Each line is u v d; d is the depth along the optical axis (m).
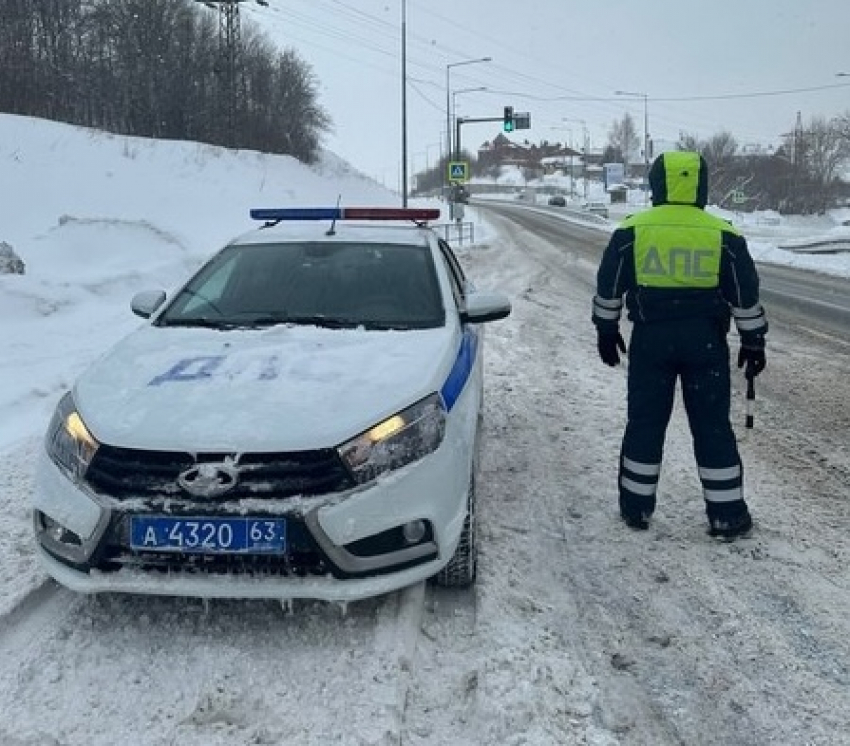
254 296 4.51
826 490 5.19
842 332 11.70
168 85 44.72
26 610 3.55
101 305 11.23
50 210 23.94
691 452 5.87
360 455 3.13
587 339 10.64
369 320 4.29
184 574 3.11
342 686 3.02
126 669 3.13
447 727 2.85
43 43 40.38
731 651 3.36
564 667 3.19
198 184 31.11
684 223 4.30
